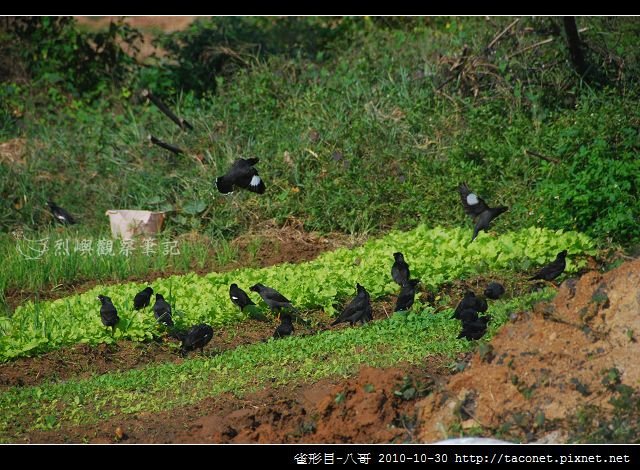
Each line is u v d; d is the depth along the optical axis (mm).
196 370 28391
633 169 39062
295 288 34469
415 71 54500
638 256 35906
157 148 51375
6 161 52344
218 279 37156
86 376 29844
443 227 43719
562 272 34156
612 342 22203
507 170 45094
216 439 23172
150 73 60219
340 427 22531
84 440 24141
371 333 29156
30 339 31219
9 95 60594
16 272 40562
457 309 27453
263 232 45469
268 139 49562
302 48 63344
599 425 20609
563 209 39781
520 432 21047
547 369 21953
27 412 26344
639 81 51781
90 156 52156
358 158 47500
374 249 39312
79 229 47219
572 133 42250
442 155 47562
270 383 26453
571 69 51719
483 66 52531
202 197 47062
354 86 53906
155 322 32281
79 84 62344
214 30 62812
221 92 55312
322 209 45781
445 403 22359
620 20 54562
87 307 34062
